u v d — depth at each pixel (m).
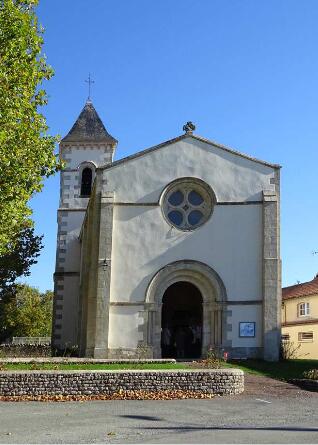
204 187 28.09
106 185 28.17
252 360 26.14
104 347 26.34
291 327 41.12
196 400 16.77
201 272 27.31
